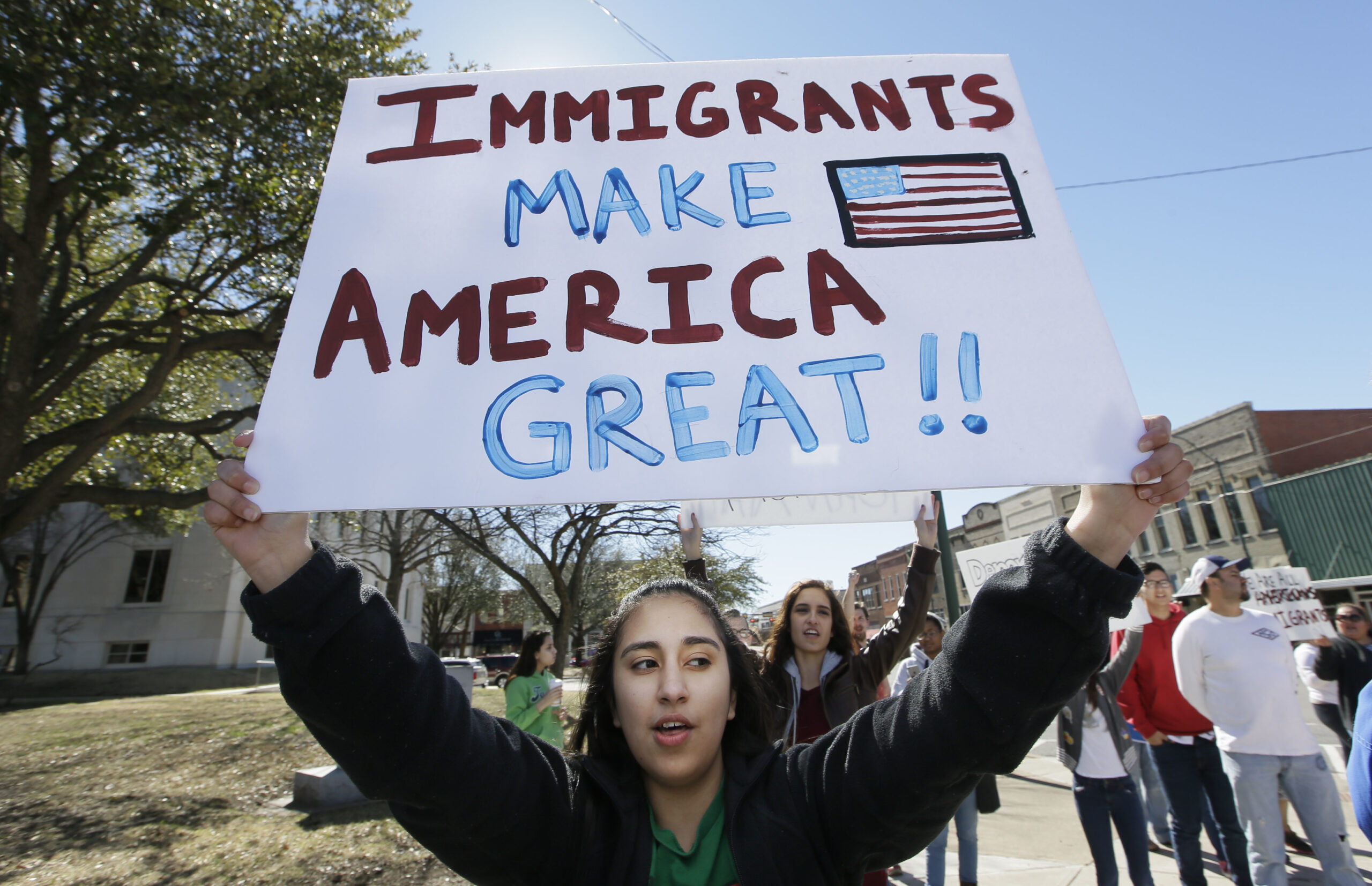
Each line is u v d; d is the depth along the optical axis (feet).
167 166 27.89
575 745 5.06
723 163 5.72
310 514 4.40
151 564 89.15
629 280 5.22
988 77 6.06
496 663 111.14
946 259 5.22
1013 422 4.63
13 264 29.60
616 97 6.03
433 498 4.53
